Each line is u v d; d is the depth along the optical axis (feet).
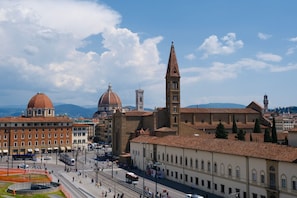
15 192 339.77
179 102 635.25
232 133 609.83
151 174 474.90
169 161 441.27
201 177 374.43
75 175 489.67
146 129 633.61
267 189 284.61
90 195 356.38
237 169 321.32
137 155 552.82
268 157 284.41
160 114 628.28
